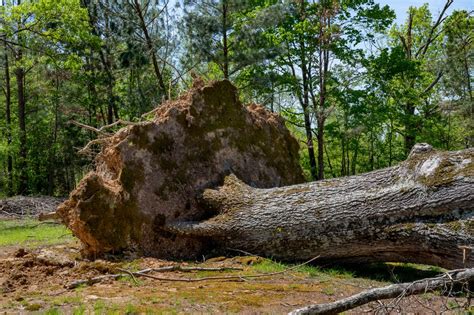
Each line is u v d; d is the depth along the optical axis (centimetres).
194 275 830
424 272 889
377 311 520
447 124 3297
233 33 2436
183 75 2903
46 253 1022
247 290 718
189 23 2286
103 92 3008
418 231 770
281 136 1278
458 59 2911
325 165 3841
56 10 2455
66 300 645
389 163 3212
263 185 1166
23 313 589
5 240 1400
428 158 803
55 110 3575
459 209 749
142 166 1009
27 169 3541
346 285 762
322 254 881
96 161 1113
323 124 2769
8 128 3616
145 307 612
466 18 3058
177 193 1031
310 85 2698
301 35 2630
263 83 2595
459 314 567
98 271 845
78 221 944
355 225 834
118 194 972
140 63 2469
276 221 907
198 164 1072
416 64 2795
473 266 716
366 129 2723
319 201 880
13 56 2803
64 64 2758
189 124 1079
